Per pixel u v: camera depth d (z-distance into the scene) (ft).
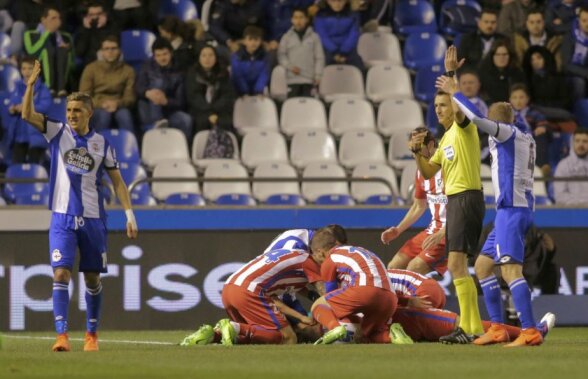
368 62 221.66
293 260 117.80
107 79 199.82
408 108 211.20
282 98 212.64
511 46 211.61
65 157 107.14
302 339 120.67
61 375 77.56
